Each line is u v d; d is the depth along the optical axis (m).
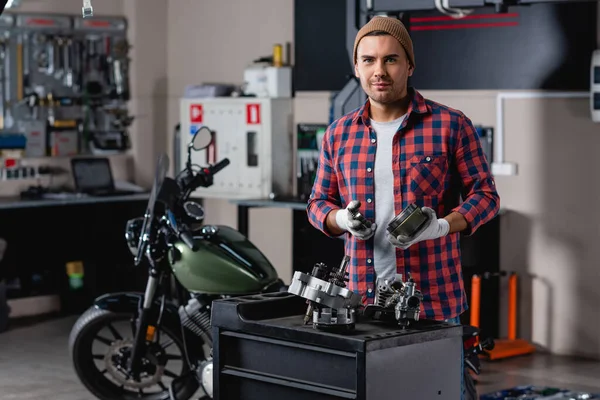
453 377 2.83
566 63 6.49
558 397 5.43
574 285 6.55
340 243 7.00
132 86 8.75
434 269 3.13
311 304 2.77
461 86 6.93
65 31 8.38
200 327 4.74
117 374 5.08
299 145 7.68
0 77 8.08
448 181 3.20
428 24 7.03
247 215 7.46
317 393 2.66
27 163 8.19
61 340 7.08
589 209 6.46
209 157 8.00
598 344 6.49
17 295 7.85
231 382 2.88
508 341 6.69
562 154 6.55
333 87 7.62
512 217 6.77
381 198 3.17
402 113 3.18
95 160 8.38
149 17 8.77
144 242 4.73
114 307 4.99
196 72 8.67
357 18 6.41
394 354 2.62
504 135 6.77
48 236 7.86
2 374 6.13
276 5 8.02
